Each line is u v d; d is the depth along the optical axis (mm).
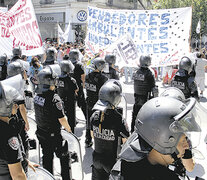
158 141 1541
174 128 1508
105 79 4883
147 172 1566
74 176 3730
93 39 7047
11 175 2078
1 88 2016
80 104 6406
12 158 2006
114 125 2863
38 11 29578
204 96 10570
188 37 6324
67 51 14602
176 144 1570
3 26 5414
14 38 5535
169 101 1614
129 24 6727
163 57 6539
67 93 5320
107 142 2926
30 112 6297
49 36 29594
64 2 27219
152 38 6574
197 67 10070
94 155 3082
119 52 6230
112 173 1689
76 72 6398
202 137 5070
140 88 5512
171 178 1569
